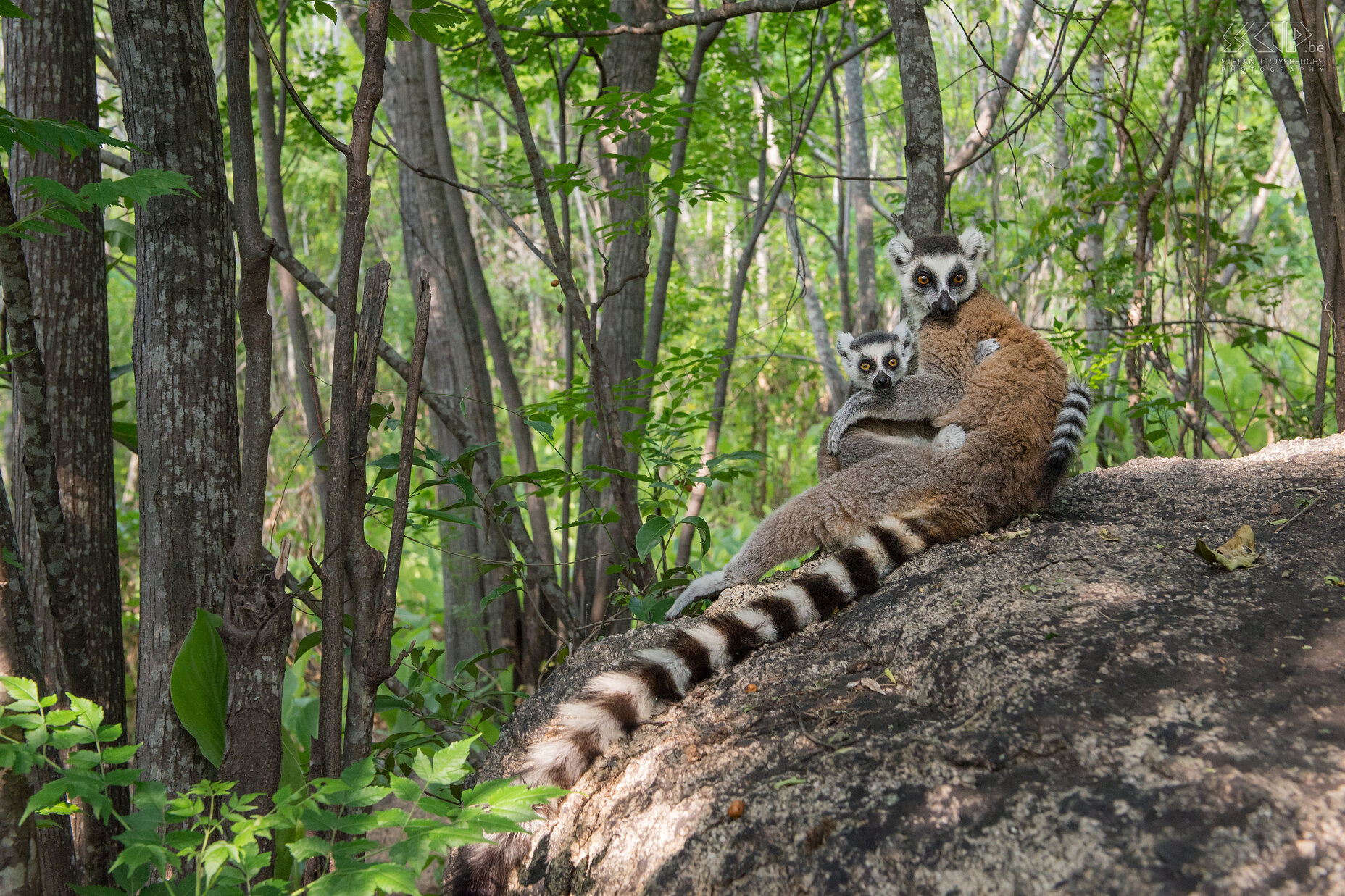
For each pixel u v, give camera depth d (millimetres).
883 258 14984
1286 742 2014
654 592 4730
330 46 10578
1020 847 1917
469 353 7246
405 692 4840
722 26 6754
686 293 12891
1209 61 6969
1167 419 6750
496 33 4586
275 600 3002
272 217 6664
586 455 6879
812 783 2283
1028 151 12609
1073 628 2605
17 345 2939
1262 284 7289
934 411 4559
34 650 2932
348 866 2107
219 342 3471
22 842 2707
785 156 9883
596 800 2717
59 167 3832
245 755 2979
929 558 3396
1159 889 1748
